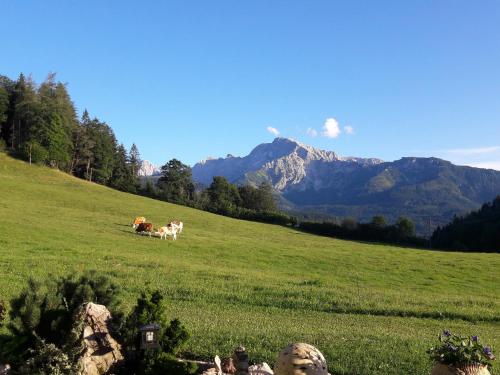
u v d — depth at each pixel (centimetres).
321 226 9275
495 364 1208
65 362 838
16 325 938
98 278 1060
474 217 12688
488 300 2558
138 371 888
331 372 1070
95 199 7431
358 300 2194
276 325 1556
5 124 11431
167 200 11750
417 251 5588
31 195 6788
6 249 2930
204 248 4022
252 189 14750
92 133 11938
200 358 1089
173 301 1931
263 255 3931
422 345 1323
